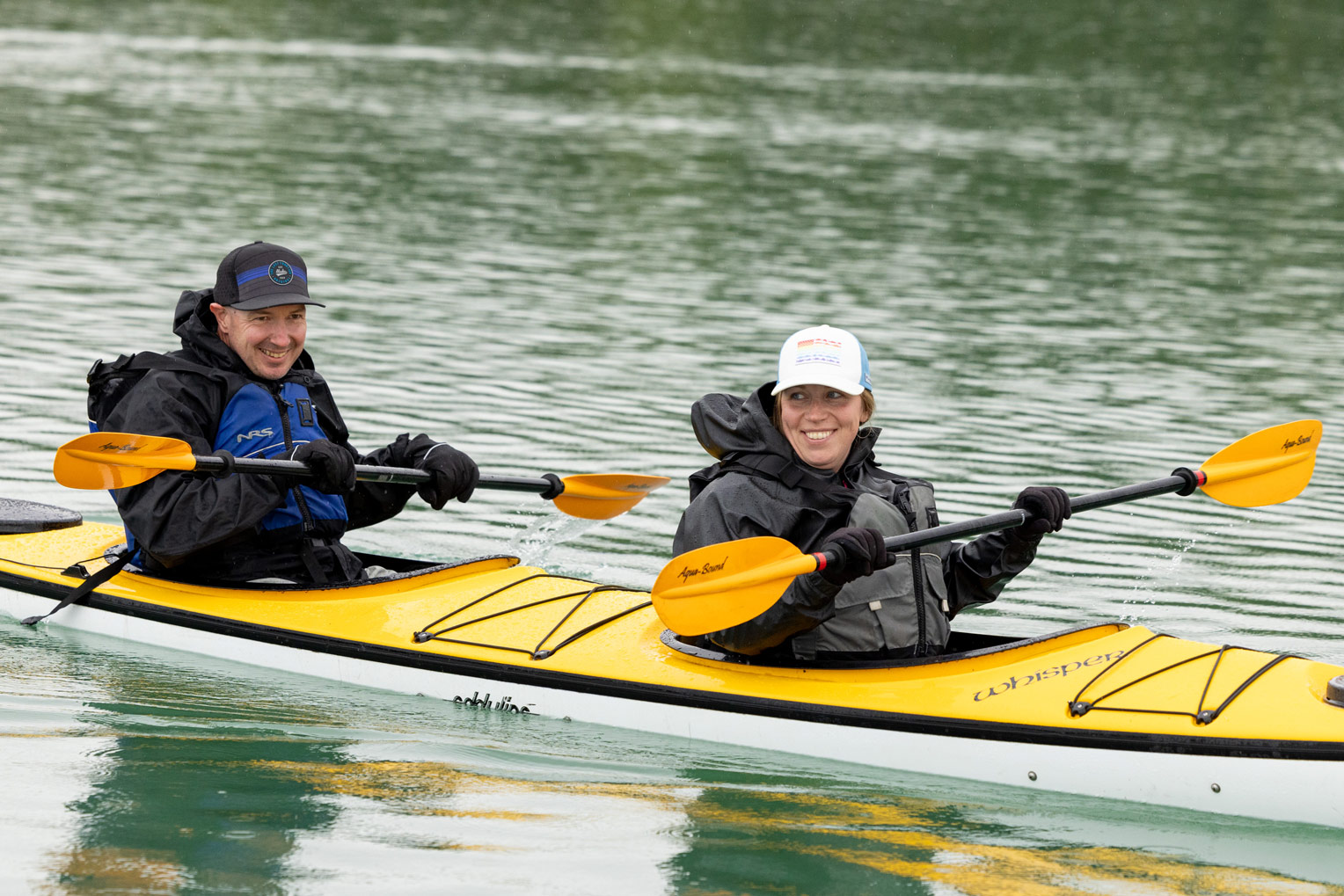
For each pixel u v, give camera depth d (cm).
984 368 4091
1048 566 2605
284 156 7656
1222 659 1764
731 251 5825
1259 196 7638
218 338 2128
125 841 1527
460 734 1869
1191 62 14750
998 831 1625
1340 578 2564
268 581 2145
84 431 3188
